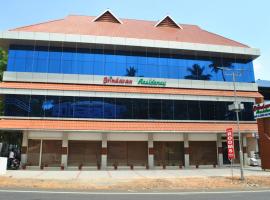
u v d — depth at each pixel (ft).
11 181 63.52
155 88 118.73
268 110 98.27
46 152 107.96
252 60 131.85
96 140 111.55
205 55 127.13
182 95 118.01
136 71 118.93
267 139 100.94
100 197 44.65
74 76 113.60
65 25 125.29
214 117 119.34
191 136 119.75
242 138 125.39
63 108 108.37
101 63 116.78
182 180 70.74
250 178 74.84
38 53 113.29
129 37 123.13
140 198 44.24
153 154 114.73
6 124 101.40
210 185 62.90
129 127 108.88
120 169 108.99
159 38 127.34
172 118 115.55
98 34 120.67
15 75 110.01
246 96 123.75
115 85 115.75
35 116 105.81
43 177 76.23
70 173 90.22
